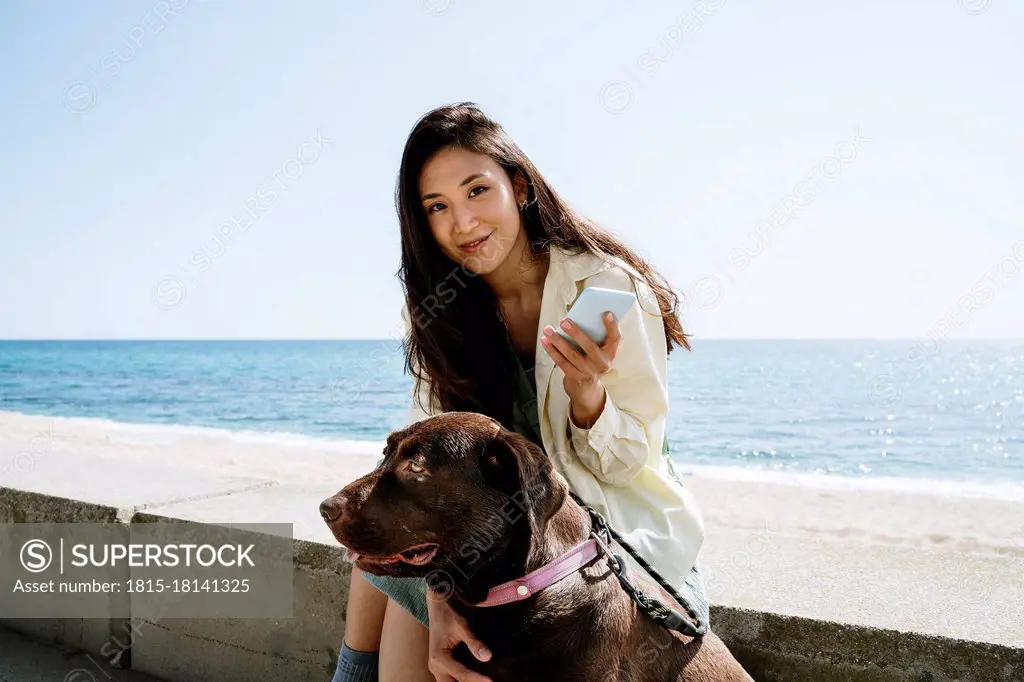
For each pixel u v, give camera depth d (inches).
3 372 2090.3
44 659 165.6
